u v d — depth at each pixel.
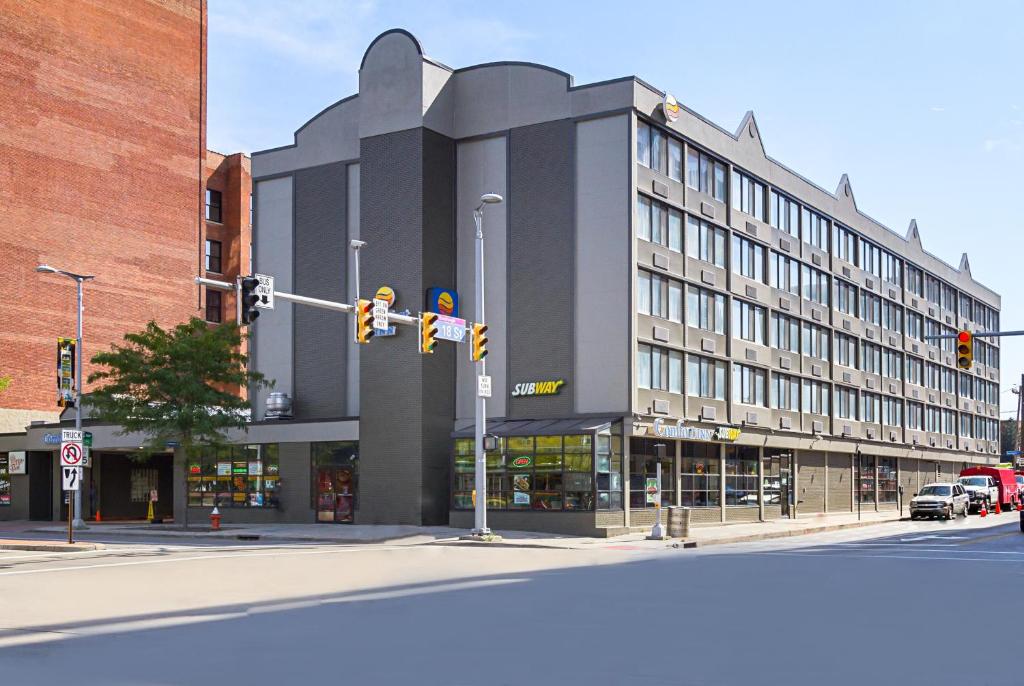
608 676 10.36
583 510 37.69
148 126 71.19
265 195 49.00
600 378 40.16
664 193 42.53
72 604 16.62
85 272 66.25
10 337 61.66
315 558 26.56
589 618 14.87
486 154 43.31
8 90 62.44
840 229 62.12
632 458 40.31
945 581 20.72
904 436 69.75
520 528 38.94
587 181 41.03
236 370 43.56
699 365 45.34
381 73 43.53
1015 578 21.38
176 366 42.34
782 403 53.41
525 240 42.12
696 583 20.23
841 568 24.03
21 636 13.16
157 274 70.94
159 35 72.44
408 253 42.31
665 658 11.43
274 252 48.41
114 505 57.19
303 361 47.09
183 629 13.78
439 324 32.62
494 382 42.56
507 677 10.31
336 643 12.55
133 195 69.81
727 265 48.03
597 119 41.03
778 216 53.88
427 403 41.84
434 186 42.84
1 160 61.81
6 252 61.84
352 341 45.81
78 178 66.31
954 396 80.75
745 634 13.27
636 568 23.95
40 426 54.00
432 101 43.00
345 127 46.88
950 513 53.97
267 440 45.75
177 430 41.78
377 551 29.69
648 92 41.50
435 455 42.09
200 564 24.56
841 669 10.74
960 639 12.84
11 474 54.94
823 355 58.75
